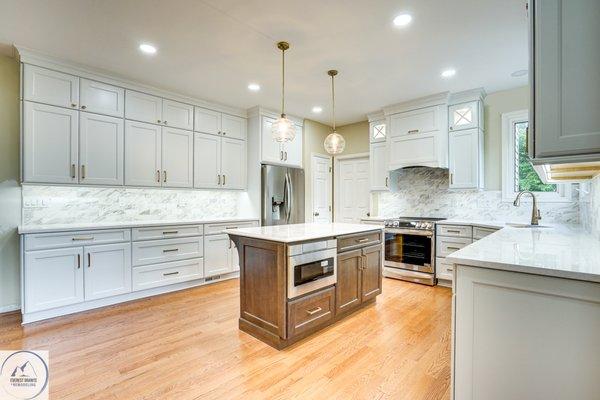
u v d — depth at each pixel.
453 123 3.95
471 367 1.31
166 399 1.70
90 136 3.20
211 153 4.24
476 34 2.55
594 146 1.13
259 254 2.41
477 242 1.82
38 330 2.54
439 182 4.38
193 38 2.62
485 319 1.28
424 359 2.13
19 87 2.98
